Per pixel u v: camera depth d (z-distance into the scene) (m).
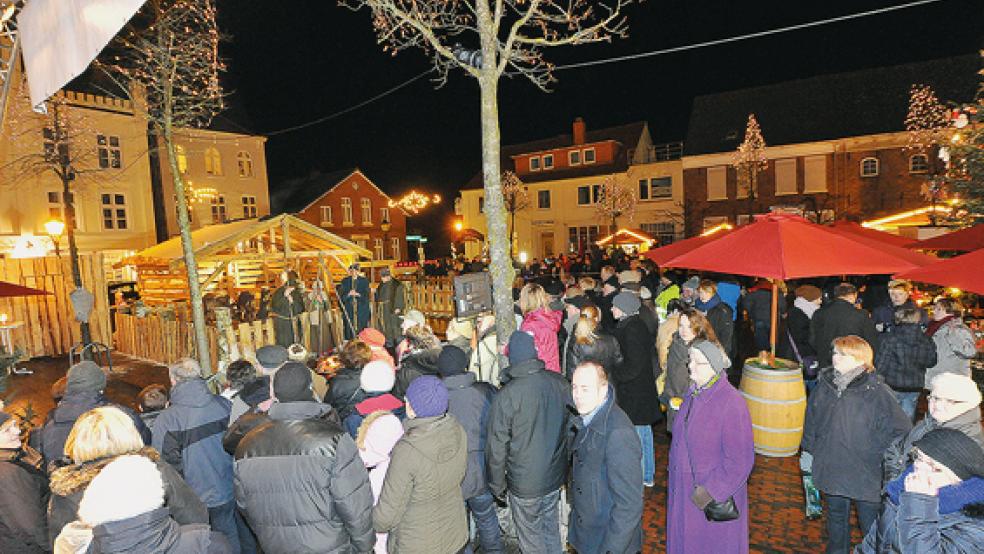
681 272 16.20
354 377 4.62
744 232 6.29
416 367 4.93
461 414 4.01
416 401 3.22
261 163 33.03
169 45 8.09
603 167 38.78
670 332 6.10
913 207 27.92
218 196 30.56
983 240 6.77
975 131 8.59
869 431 3.83
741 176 32.19
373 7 5.78
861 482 3.85
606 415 3.31
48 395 10.30
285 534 2.87
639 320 5.66
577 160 40.38
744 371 6.12
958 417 2.89
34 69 2.13
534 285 5.83
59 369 12.54
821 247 5.67
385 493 3.11
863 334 6.06
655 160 38.91
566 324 6.81
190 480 3.89
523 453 3.60
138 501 2.13
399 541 3.21
